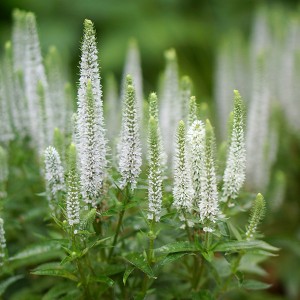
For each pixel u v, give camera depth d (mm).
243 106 931
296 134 1380
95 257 990
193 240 952
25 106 1127
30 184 1095
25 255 996
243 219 1171
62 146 999
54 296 972
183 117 1034
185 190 900
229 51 1417
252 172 1256
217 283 980
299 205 1346
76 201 900
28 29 1090
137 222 979
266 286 987
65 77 1372
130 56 1265
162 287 1004
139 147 906
